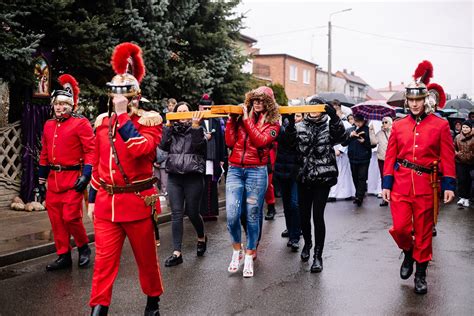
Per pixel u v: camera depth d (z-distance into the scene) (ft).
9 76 30.53
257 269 21.03
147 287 14.46
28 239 24.80
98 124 13.94
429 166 18.16
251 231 19.92
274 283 19.11
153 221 13.96
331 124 20.24
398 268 21.17
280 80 143.33
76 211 20.77
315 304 16.85
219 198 39.50
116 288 18.52
